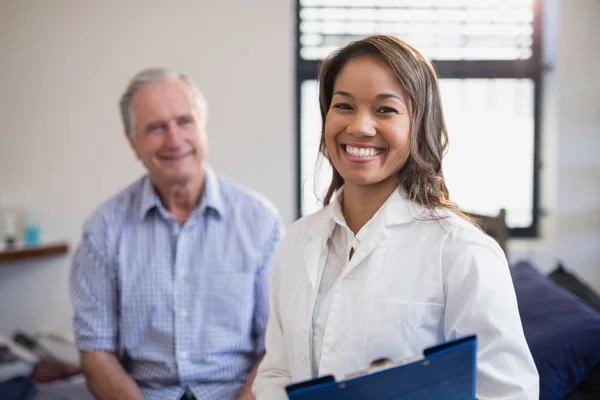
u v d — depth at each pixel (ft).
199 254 5.76
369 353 3.31
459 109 10.21
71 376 7.98
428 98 3.37
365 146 3.32
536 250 9.78
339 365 3.34
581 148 9.77
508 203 10.31
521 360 3.10
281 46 9.52
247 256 5.79
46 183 9.41
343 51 3.44
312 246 3.71
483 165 10.28
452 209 3.52
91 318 5.68
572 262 9.86
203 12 9.39
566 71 9.68
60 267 9.53
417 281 3.31
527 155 10.27
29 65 9.25
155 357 5.60
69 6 9.23
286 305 3.76
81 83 9.34
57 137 9.37
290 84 9.59
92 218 5.83
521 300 6.09
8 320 9.46
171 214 5.86
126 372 5.64
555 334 5.31
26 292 9.48
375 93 3.25
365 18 10.05
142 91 5.67
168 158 5.64
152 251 5.73
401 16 10.08
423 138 3.42
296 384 2.42
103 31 9.30
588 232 9.86
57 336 9.24
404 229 3.45
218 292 5.70
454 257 3.23
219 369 5.64
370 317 3.33
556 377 5.15
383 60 3.27
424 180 3.45
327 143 3.46
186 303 5.67
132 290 5.65
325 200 3.99
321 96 3.70
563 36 9.63
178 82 5.79
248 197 6.03
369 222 3.50
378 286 3.36
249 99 9.56
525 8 10.09
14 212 9.37
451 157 10.25
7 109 9.27
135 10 9.32
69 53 9.29
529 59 10.11
